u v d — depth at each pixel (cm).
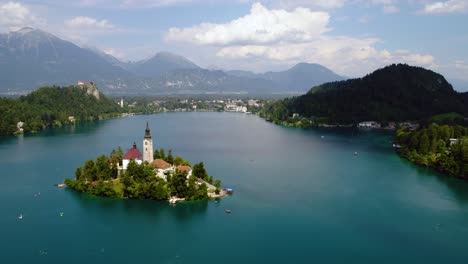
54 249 16950
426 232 19025
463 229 19400
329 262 16112
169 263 15900
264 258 16362
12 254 16475
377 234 18775
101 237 18150
